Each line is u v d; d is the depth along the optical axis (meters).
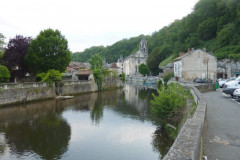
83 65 82.44
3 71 25.61
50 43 34.66
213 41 60.38
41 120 19.09
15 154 11.71
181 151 3.21
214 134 7.07
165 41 98.81
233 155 5.30
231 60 44.81
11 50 34.03
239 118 9.51
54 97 31.64
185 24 74.75
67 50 37.88
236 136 6.84
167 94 17.36
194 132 4.27
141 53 99.94
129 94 40.28
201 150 5.00
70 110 23.73
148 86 59.66
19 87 25.03
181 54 52.66
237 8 55.47
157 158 11.65
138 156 11.85
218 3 63.09
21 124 17.66
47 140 14.05
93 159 11.38
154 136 14.98
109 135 15.28
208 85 24.34
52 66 34.81
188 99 16.89
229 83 21.22
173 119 17.00
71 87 36.09
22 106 24.59
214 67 43.38
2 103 22.62
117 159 11.43
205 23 64.44
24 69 36.66
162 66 72.12
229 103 14.26
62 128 16.80
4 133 15.25
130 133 15.75
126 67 110.62
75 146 13.14
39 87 28.58
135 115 21.61
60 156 11.64
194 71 43.09
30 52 34.00
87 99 32.50
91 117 20.58
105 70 50.09
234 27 54.19
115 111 23.61
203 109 7.67
